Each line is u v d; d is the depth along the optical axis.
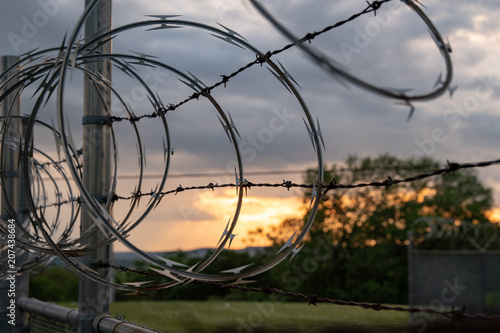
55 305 3.94
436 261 14.70
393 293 28.83
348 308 14.48
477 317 1.23
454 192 30.50
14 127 4.10
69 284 25.06
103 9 2.91
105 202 2.95
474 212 30.20
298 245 1.65
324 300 1.64
